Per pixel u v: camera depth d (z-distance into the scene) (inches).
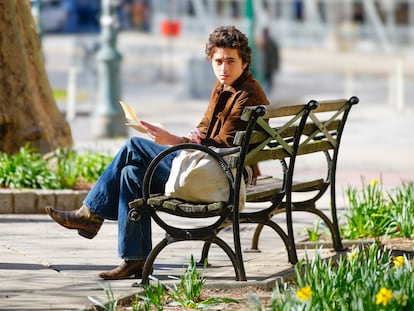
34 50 730.8
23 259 488.4
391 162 924.6
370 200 559.5
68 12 3693.4
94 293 418.3
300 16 3523.6
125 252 438.0
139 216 421.4
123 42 3230.8
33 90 725.3
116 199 440.5
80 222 441.7
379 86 2194.9
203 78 1846.7
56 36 3582.7
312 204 499.5
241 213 441.4
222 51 438.0
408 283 382.6
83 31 3708.2
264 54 1930.4
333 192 506.3
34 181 639.1
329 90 2079.2
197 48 3090.6
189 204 418.6
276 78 2385.6
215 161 419.5
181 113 1545.3
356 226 539.2
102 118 1133.1
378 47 3351.4
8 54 707.4
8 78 707.4
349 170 867.4
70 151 711.7
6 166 645.9
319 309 365.1
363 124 1331.2
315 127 475.2
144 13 3710.6
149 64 2669.8
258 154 427.8
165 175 435.5
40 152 713.6
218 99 439.5
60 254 500.1
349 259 432.8
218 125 440.8
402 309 358.6
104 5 1139.3
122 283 436.1
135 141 435.5
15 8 718.5
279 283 434.0
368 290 375.2
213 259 495.8
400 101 1635.1
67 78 2237.9
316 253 423.8
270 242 544.1
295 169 870.4
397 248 506.3
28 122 712.4
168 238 424.5
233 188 418.3
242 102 434.3
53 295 415.2
